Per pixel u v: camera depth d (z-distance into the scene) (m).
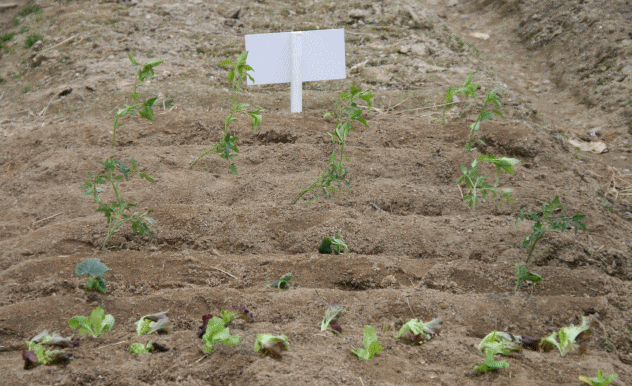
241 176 3.59
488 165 3.76
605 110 5.39
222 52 6.25
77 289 2.42
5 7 8.18
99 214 3.19
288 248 2.90
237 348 1.99
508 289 2.56
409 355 2.05
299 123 4.24
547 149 4.04
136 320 2.25
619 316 2.40
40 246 2.84
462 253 2.87
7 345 2.09
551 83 6.30
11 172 3.92
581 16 6.85
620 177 4.23
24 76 6.19
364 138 4.09
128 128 4.30
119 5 7.45
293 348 2.03
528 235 2.97
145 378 1.85
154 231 2.95
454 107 4.75
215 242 2.92
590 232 3.17
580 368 2.00
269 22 7.28
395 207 3.29
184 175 3.58
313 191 3.38
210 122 4.28
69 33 6.71
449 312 2.35
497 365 1.89
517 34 7.61
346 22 7.24
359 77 5.56
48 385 1.78
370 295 2.45
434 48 6.34
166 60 5.95
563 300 2.42
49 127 4.44
